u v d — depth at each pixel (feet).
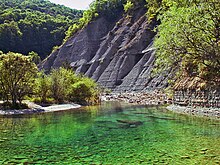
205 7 45.75
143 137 61.16
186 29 46.80
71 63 355.15
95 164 41.68
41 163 42.73
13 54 127.13
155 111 116.06
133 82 244.63
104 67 304.09
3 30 434.71
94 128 74.59
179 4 50.14
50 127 77.05
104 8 388.37
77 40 372.79
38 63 407.64
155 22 290.76
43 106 139.33
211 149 49.06
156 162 41.98
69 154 47.75
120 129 72.43
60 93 158.61
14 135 65.51
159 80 212.23
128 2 363.35
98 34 365.61
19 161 43.91
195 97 108.78
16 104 126.11
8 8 578.66
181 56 48.96
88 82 177.78
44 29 487.20
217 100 94.99
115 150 49.98
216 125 75.00
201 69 61.52
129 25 326.65
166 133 65.26
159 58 51.60
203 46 46.44
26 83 129.59
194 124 77.77
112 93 250.37
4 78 124.67
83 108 137.28
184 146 51.90
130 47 285.43
